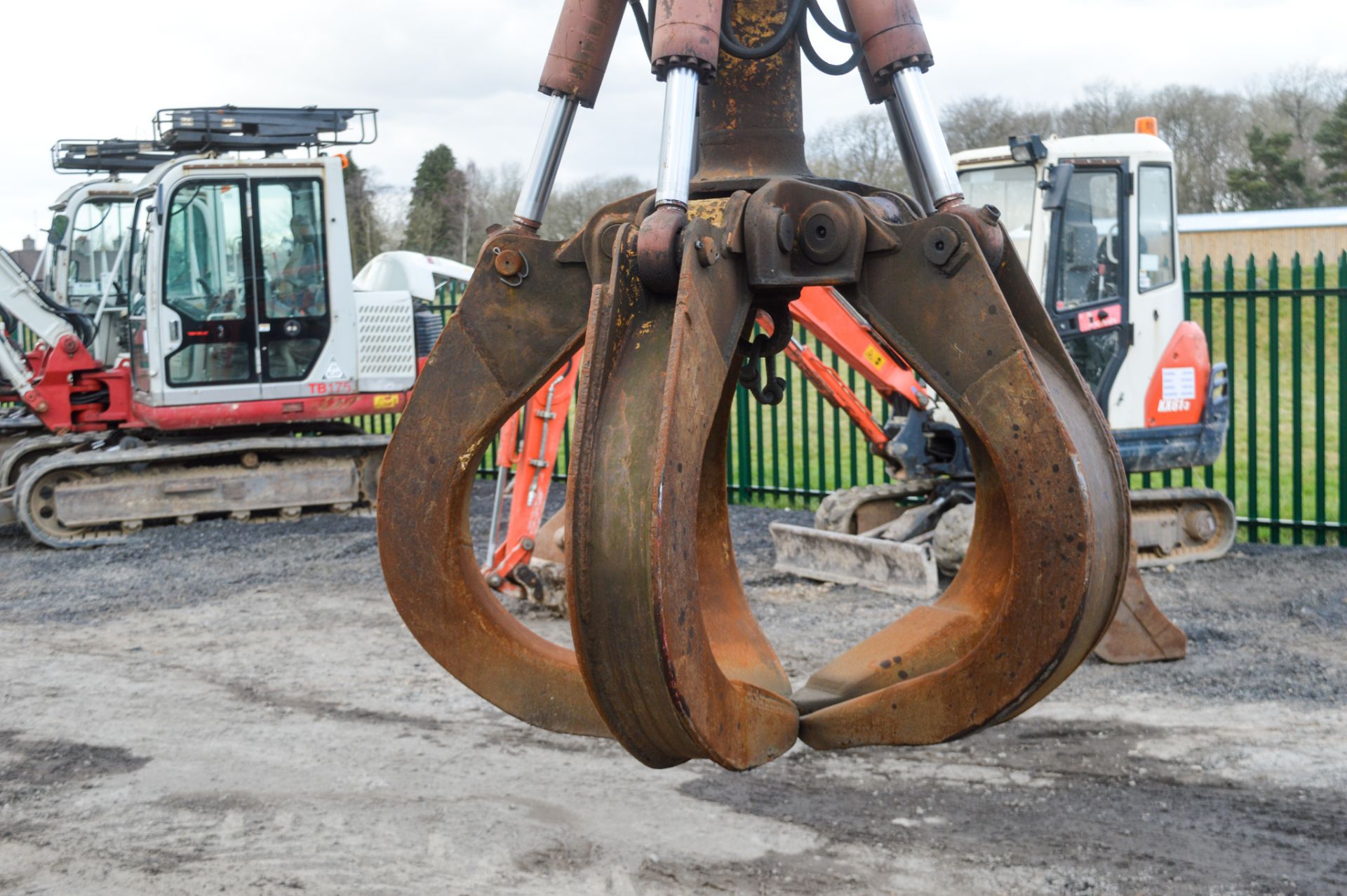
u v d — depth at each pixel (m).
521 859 4.17
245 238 11.88
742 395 12.87
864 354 8.85
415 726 5.69
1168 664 6.43
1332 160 46.88
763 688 2.49
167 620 8.14
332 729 5.68
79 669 6.93
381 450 12.84
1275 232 29.22
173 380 11.70
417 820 4.53
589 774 4.98
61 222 14.52
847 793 4.71
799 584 8.63
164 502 11.77
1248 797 4.62
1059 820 4.43
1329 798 4.59
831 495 9.74
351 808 4.66
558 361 2.51
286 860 4.20
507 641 2.65
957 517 8.34
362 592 8.85
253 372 12.00
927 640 2.76
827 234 2.28
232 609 8.41
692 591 2.04
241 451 12.15
